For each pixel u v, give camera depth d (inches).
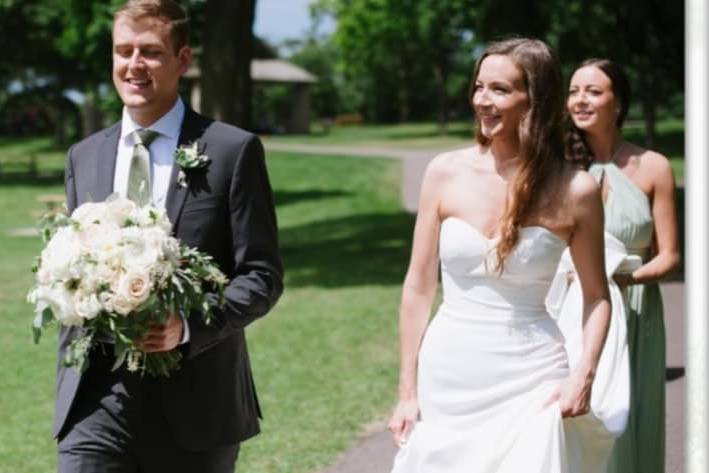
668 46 903.1
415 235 164.7
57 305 146.3
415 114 3870.6
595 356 156.3
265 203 164.7
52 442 306.0
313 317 506.0
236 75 754.2
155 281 146.7
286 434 305.3
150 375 158.9
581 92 223.0
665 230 220.2
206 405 160.2
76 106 2677.2
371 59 3073.3
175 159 160.9
